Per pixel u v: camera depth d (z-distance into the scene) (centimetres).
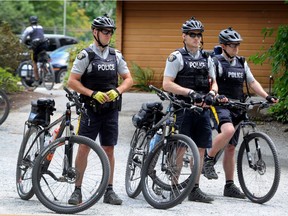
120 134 2592
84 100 1500
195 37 1539
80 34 9212
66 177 1454
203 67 1554
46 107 1598
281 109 2827
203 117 1566
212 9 4100
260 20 4069
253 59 2825
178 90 1521
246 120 1662
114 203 1543
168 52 4156
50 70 3816
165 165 1512
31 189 1547
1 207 1485
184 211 1492
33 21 3825
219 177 1933
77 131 1515
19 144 2361
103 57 1505
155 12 4147
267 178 1602
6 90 3472
